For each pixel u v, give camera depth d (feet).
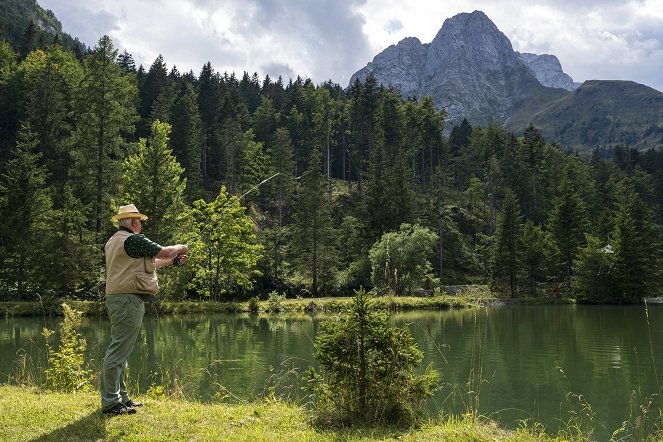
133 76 289.74
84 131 134.51
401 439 16.87
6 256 113.80
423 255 159.22
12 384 27.84
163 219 123.85
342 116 350.43
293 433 17.19
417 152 313.53
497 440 16.99
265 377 41.52
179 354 54.90
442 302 134.92
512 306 155.22
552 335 77.36
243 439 15.89
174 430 16.49
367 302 20.48
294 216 191.72
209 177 279.08
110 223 128.67
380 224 207.00
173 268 121.60
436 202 271.28
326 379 21.26
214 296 138.62
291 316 109.09
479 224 276.62
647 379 45.68
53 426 16.37
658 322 98.48
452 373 46.85
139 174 126.00
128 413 17.84
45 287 114.01
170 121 241.76
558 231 201.46
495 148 327.47
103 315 98.99
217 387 37.29
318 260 183.83
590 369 50.19
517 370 49.19
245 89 416.26
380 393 19.90
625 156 409.08
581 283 171.32
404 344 20.68
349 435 17.13
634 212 204.03
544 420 32.68
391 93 357.41
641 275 167.43
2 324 83.15
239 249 143.23
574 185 293.64
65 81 219.20
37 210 117.29
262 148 324.60
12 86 223.71
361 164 303.48
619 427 30.99
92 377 26.66
